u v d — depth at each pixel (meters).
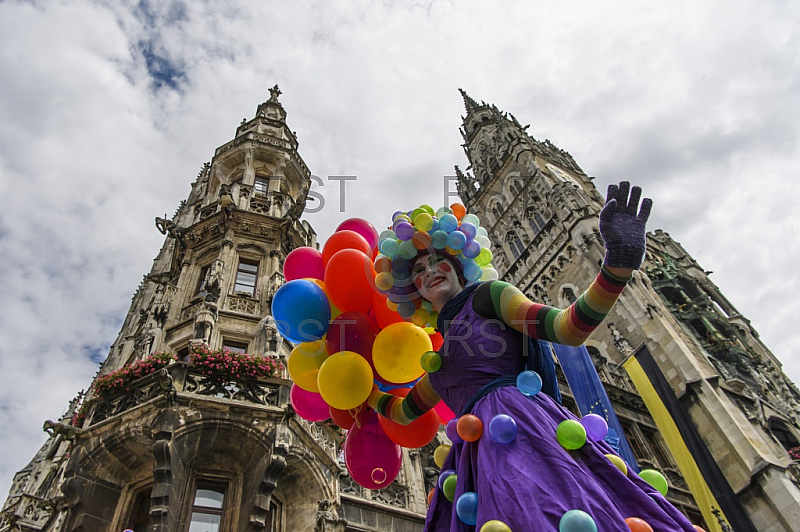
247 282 17.53
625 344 23.77
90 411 11.48
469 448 3.52
